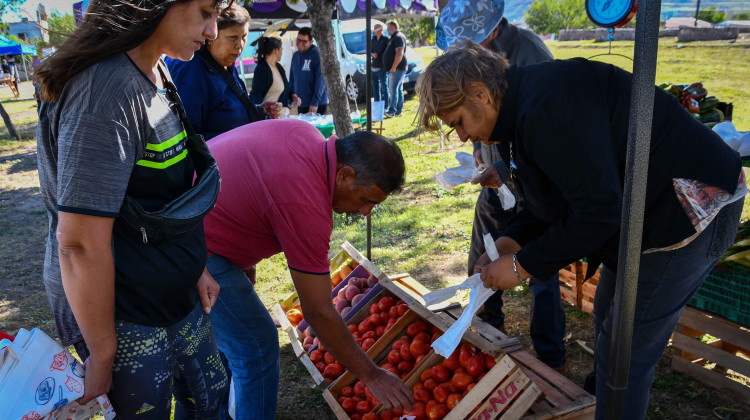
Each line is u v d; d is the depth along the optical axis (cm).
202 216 150
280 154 184
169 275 150
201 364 175
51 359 133
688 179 161
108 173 126
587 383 250
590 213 151
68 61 123
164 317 153
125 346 146
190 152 166
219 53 302
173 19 133
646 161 121
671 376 290
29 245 567
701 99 357
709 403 267
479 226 298
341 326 194
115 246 141
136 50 136
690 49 1007
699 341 279
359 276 334
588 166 147
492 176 246
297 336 312
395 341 264
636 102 118
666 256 169
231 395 250
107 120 124
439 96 160
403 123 1071
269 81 691
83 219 125
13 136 1203
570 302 375
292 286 437
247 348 218
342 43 1071
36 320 404
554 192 176
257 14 849
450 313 280
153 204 145
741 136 245
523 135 156
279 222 180
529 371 216
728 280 257
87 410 144
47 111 132
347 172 181
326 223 181
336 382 258
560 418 191
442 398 214
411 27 3134
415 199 645
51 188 138
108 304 135
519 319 361
